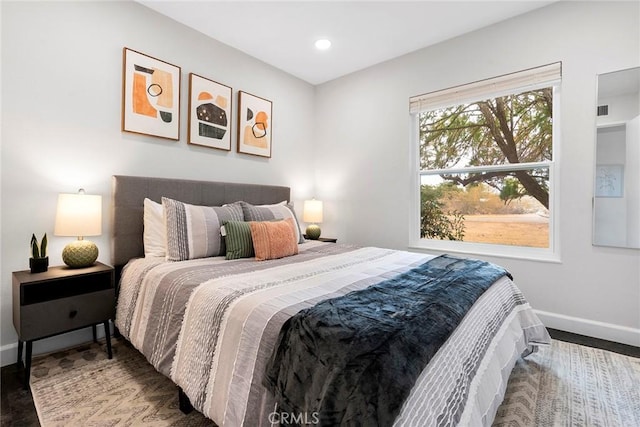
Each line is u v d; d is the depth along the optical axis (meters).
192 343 1.32
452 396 0.98
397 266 1.92
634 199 2.13
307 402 0.88
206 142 2.79
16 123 1.86
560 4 2.35
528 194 2.65
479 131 2.89
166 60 2.53
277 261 2.07
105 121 2.21
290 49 3.07
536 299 2.51
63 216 1.84
